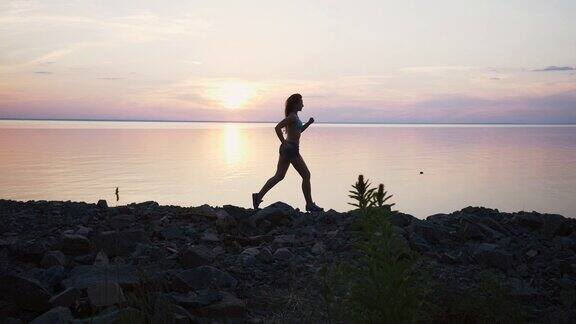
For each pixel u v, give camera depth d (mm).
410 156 169250
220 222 7047
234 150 193000
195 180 80750
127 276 4695
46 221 7090
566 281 4887
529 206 64188
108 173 90562
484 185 86875
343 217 7492
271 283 4895
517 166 141250
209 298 4254
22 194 57062
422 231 6391
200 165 117062
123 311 3703
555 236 6680
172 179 81250
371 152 190500
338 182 82000
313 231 6707
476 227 6512
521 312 4062
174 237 6453
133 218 7227
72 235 5746
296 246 6117
